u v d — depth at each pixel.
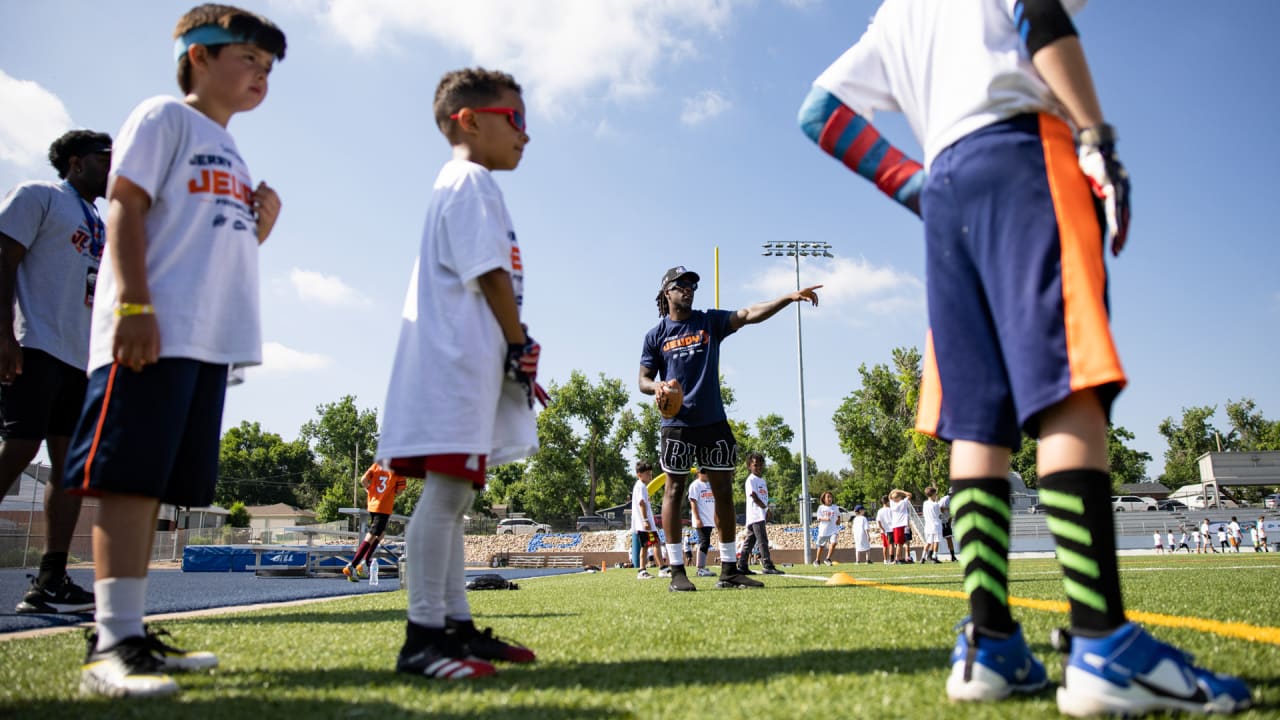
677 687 1.78
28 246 3.90
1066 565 1.51
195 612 4.41
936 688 1.71
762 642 2.57
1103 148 1.53
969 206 1.67
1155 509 61.91
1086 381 1.43
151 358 1.99
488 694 1.72
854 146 2.04
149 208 2.13
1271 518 52.19
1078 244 1.52
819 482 104.94
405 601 5.21
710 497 12.63
